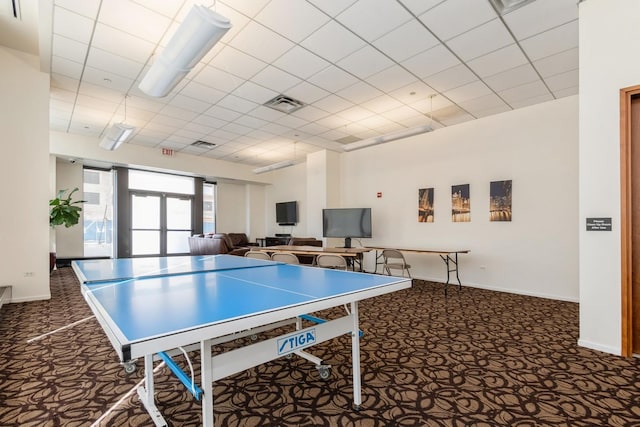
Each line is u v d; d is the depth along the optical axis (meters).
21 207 4.35
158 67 2.84
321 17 3.01
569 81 4.27
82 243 8.25
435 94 4.71
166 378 2.29
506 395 2.03
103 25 3.15
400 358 2.61
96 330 3.27
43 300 4.46
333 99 4.93
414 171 6.63
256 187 11.05
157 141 7.45
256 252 5.23
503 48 3.52
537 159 4.98
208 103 5.11
